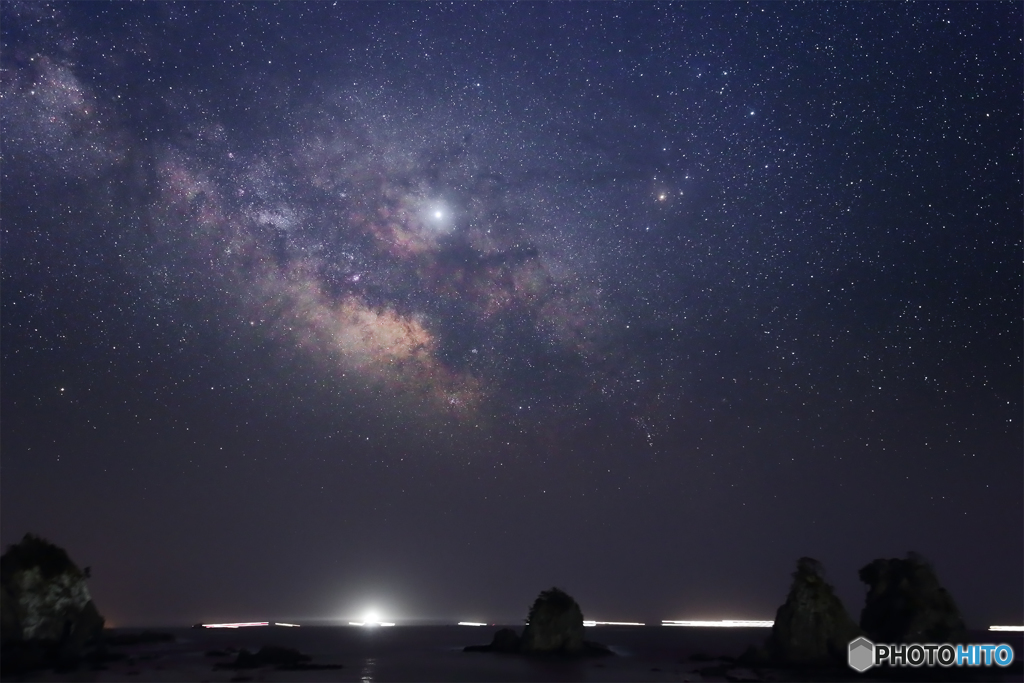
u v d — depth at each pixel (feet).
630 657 205.46
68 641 162.91
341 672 166.30
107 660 170.60
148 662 175.63
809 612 161.07
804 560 165.78
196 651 215.10
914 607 153.17
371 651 243.19
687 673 161.58
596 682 151.02
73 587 164.66
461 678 157.69
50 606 160.66
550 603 213.87
